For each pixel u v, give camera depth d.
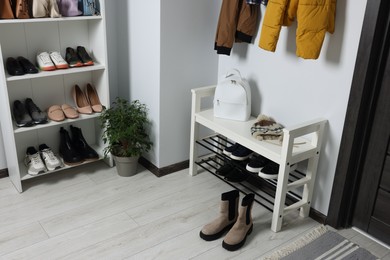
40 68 2.48
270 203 2.45
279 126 2.44
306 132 2.16
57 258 2.05
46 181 2.71
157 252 2.12
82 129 2.99
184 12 2.53
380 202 2.20
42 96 2.72
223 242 2.17
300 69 2.33
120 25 2.81
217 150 3.02
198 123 2.75
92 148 2.94
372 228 2.28
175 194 2.64
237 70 2.58
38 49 2.60
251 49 2.59
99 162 3.00
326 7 1.96
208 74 2.85
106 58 2.63
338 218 2.32
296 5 2.07
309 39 2.01
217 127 2.52
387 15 1.90
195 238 2.24
